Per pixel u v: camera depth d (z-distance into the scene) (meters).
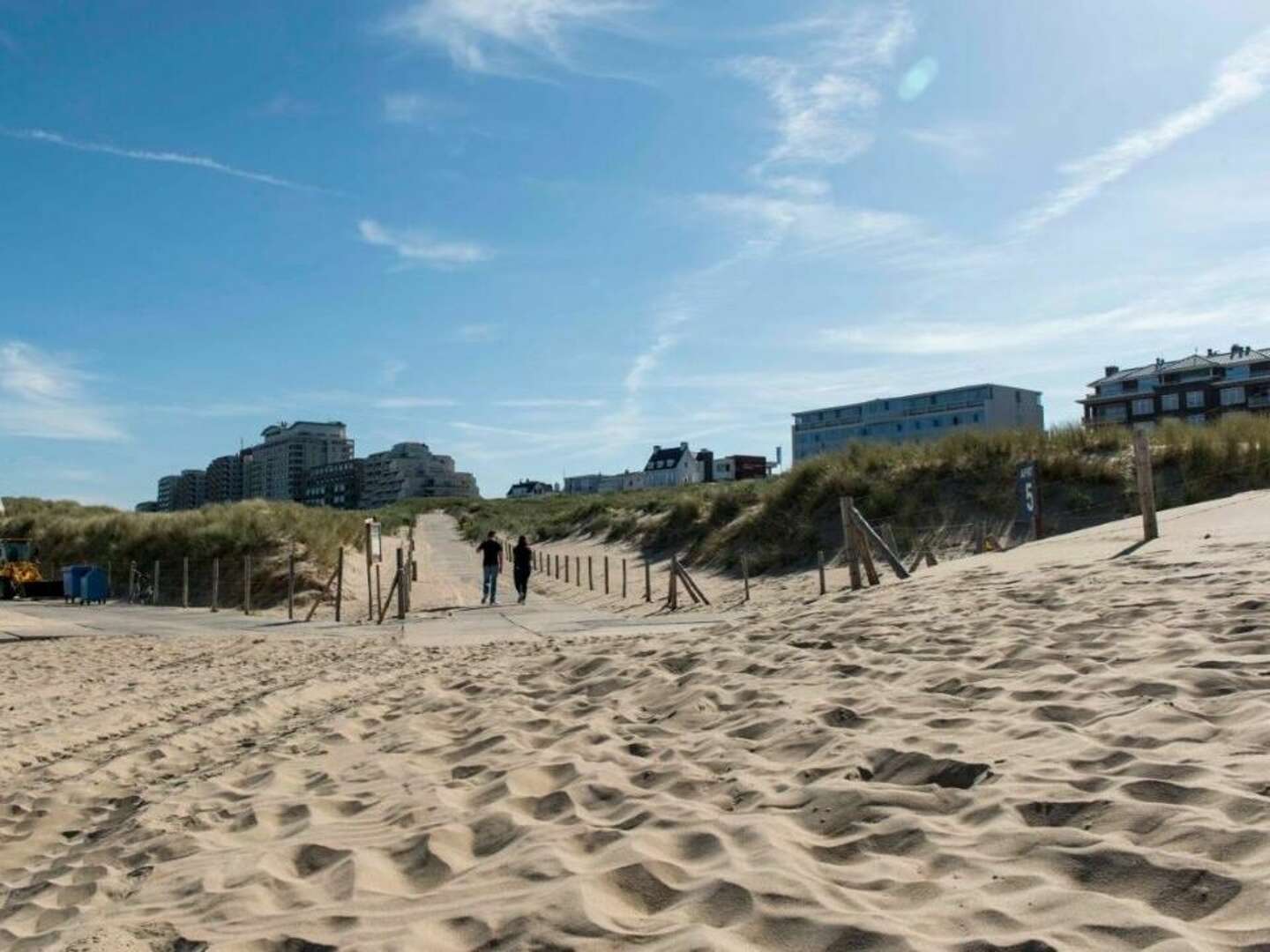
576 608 22.58
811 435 102.75
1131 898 3.16
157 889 4.70
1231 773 3.98
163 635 20.06
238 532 34.22
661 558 30.19
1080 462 23.34
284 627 21.09
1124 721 4.93
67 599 33.22
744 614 15.70
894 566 13.64
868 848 3.95
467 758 6.62
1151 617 7.36
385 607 20.81
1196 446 22.44
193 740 8.76
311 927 3.81
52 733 9.67
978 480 24.31
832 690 6.91
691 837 4.27
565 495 92.75
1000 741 5.02
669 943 3.23
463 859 4.53
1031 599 9.25
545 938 3.43
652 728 6.73
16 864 5.94
